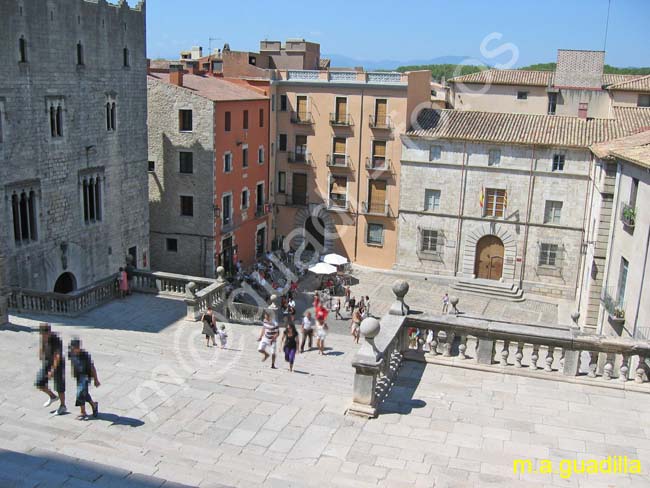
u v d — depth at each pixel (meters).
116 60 42.69
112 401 16.20
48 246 38.12
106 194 43.09
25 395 16.61
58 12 37.12
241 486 11.61
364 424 14.91
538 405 16.05
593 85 61.88
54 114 37.84
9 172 34.78
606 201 38.91
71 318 30.50
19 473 10.48
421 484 12.30
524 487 12.33
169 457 12.88
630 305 29.38
